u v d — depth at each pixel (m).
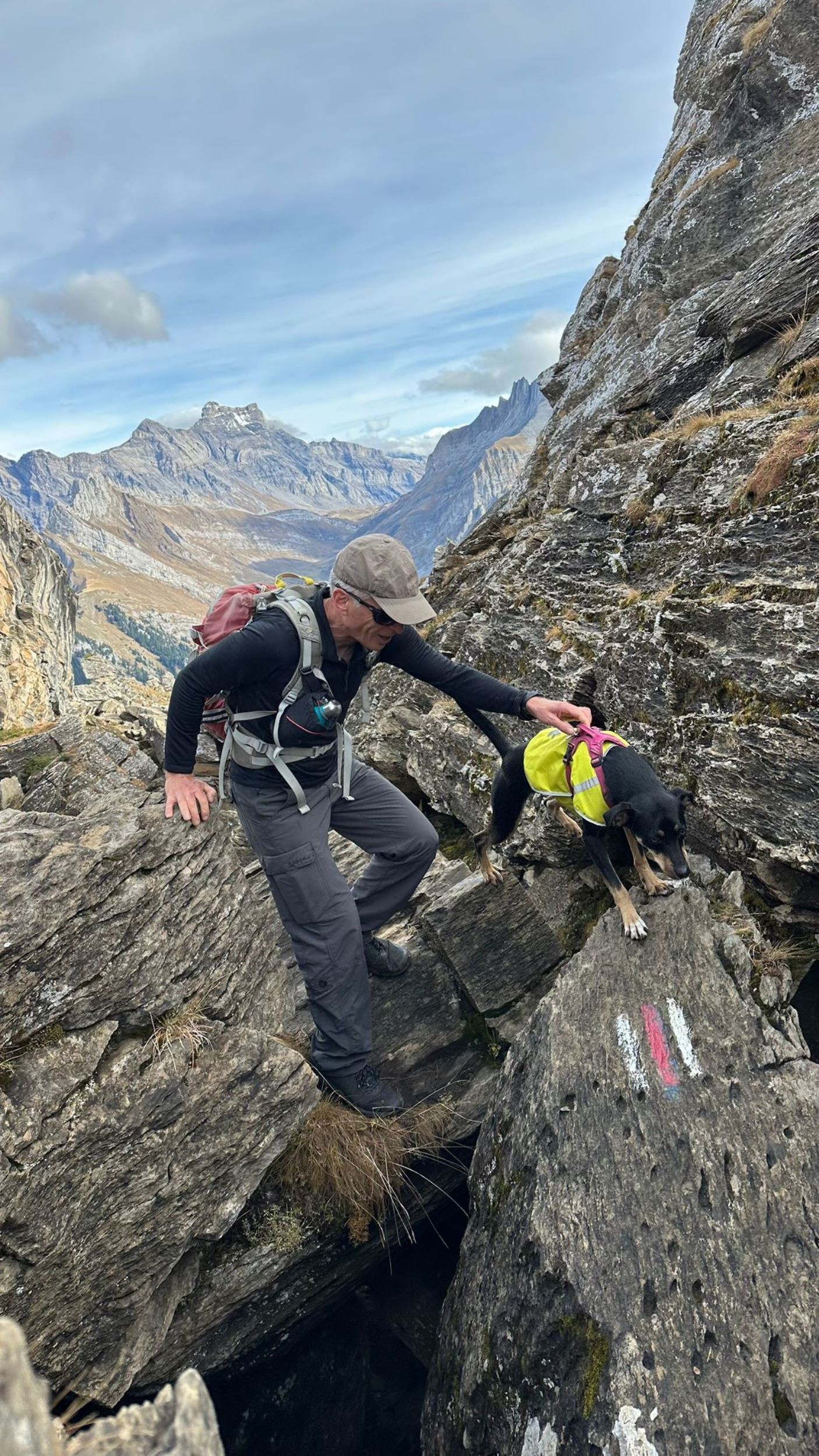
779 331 8.63
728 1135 3.48
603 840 4.84
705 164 13.34
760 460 6.02
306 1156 4.10
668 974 4.19
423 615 3.46
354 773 4.37
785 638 4.93
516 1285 3.39
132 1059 3.46
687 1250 3.21
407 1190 4.41
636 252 14.83
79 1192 3.22
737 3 14.46
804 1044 3.92
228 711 3.86
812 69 12.07
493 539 13.80
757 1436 2.73
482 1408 3.34
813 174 11.39
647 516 7.46
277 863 3.96
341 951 4.04
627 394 11.05
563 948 5.21
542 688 7.26
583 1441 2.89
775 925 4.82
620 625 6.61
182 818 3.98
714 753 5.12
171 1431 1.60
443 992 5.03
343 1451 4.46
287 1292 4.13
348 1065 4.22
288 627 3.54
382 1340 4.90
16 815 3.82
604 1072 3.85
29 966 3.27
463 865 5.71
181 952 3.78
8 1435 1.26
